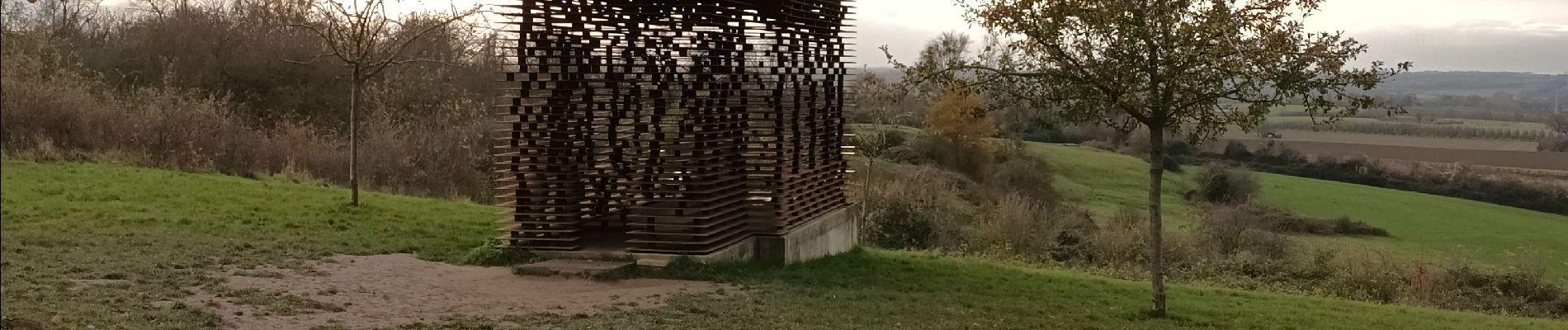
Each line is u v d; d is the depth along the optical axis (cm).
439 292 1175
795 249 1561
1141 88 1133
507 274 1331
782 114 1529
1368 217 4334
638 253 1410
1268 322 1385
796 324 1089
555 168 1421
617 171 1455
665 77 1422
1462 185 5134
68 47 3528
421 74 3356
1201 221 3559
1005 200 3566
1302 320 1440
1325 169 5481
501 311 1077
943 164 4431
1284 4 1084
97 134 2631
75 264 1118
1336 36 1091
